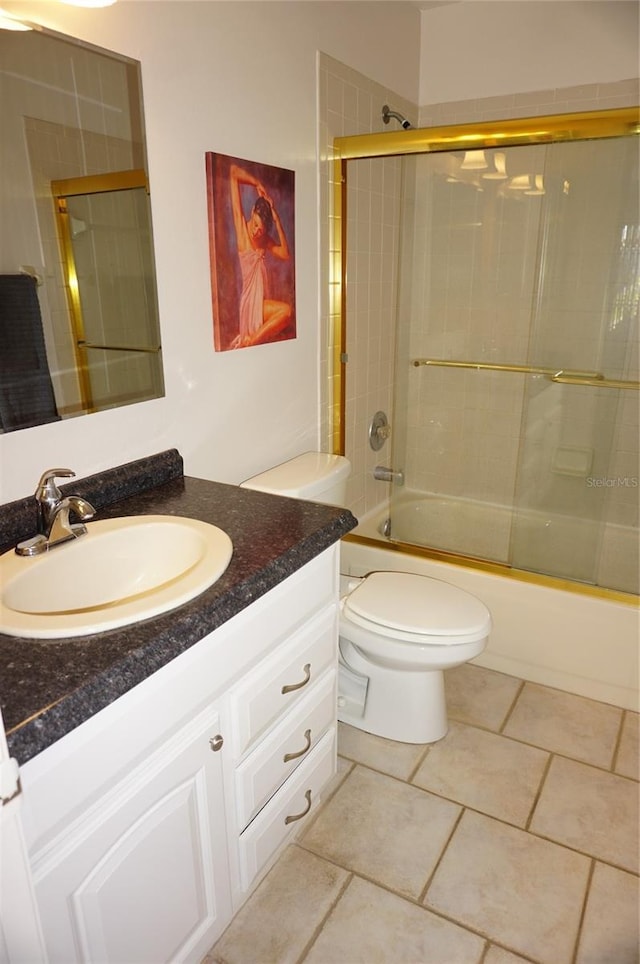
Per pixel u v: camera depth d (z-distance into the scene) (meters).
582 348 2.67
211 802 1.15
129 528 1.30
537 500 2.83
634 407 2.61
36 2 1.16
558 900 1.45
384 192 2.53
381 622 1.75
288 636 1.32
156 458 1.60
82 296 1.35
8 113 1.14
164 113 1.46
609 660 2.05
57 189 1.25
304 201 2.06
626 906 1.43
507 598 2.17
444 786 1.76
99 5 1.21
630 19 2.32
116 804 0.94
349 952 1.34
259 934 1.38
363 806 1.70
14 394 1.25
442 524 2.91
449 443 3.04
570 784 1.77
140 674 0.90
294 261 2.03
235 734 1.19
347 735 1.96
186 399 1.68
